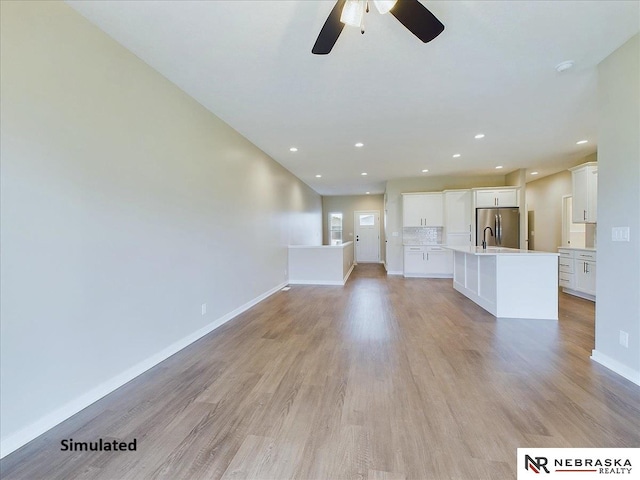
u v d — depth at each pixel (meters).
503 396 1.95
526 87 2.78
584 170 4.46
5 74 1.49
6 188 1.50
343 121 3.58
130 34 2.04
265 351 2.75
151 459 1.44
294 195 6.89
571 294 5.02
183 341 2.85
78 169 1.86
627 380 2.12
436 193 7.01
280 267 5.85
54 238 1.72
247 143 4.27
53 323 1.71
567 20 1.91
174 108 2.73
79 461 1.43
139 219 2.34
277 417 1.76
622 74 2.16
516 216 6.29
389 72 2.52
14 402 1.53
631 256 2.10
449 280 6.67
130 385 2.15
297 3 1.76
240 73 2.54
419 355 2.62
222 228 3.58
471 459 1.42
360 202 10.60
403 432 1.61
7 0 1.50
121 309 2.17
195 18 1.89
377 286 6.04
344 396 1.98
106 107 2.05
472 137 4.18
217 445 1.53
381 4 1.43
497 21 1.91
